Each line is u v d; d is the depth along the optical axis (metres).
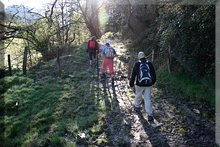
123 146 7.25
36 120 9.82
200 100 9.73
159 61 14.62
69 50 24.73
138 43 20.66
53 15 26.83
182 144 7.17
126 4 23.36
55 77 14.91
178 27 11.70
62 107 10.44
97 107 9.88
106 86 12.41
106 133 7.98
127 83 12.70
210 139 7.32
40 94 12.24
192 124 8.19
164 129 7.98
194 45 11.07
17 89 13.34
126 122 8.49
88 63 17.42
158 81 12.37
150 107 8.45
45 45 24.55
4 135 9.62
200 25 10.32
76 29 30.62
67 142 7.70
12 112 11.45
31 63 22.02
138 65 8.48
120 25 28.20
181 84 11.12
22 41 24.92
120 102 10.24
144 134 7.77
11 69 18.36
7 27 21.92
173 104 9.73
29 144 8.23
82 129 8.36
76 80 13.82
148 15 20.91
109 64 12.75
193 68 11.17
